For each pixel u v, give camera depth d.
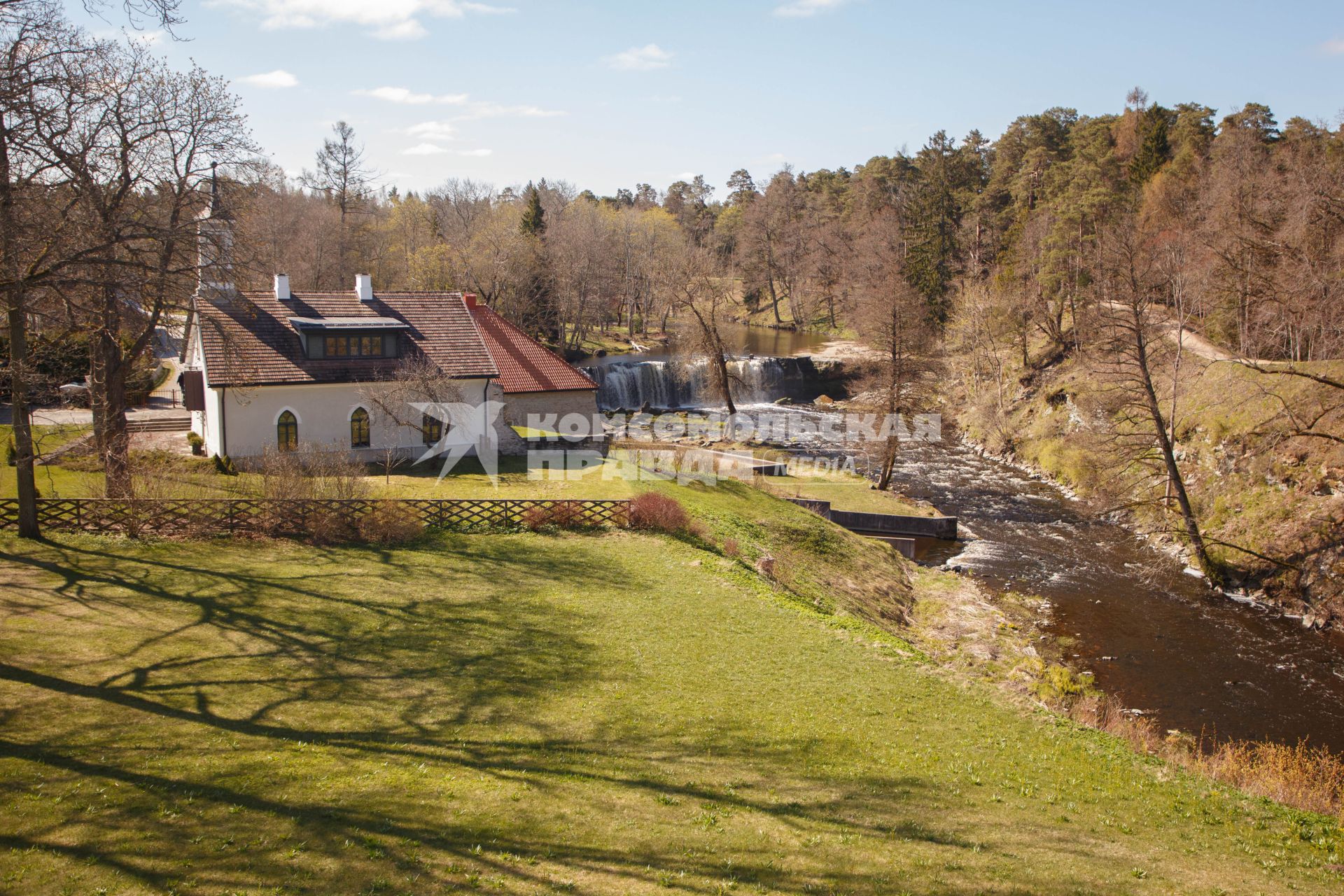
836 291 110.00
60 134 19.98
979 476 56.00
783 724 17.94
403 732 15.85
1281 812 16.58
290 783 13.19
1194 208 60.94
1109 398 48.91
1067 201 72.94
